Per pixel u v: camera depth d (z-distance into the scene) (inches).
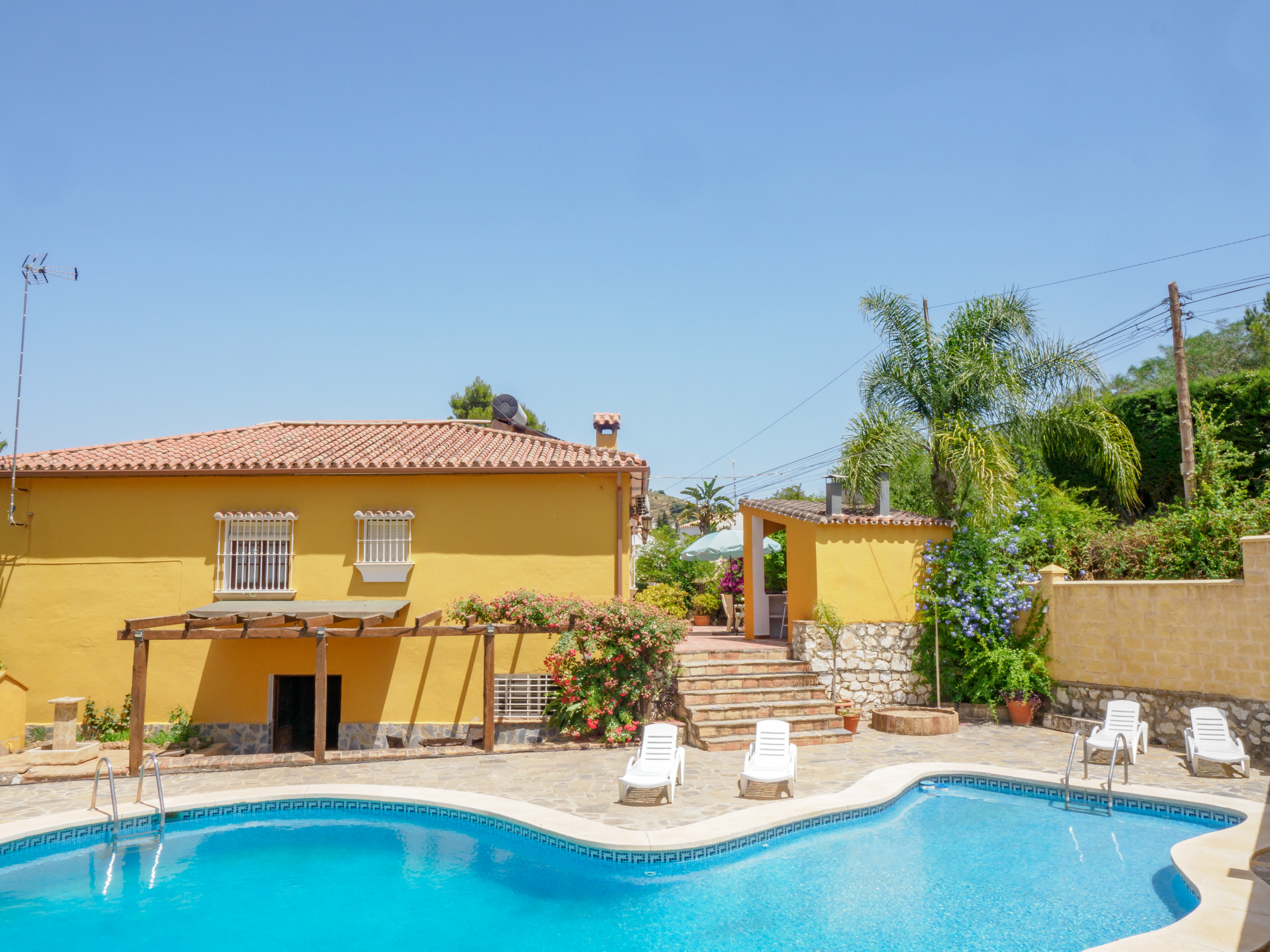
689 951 308.5
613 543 674.8
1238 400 832.3
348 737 651.5
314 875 390.6
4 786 520.4
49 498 670.5
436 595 668.1
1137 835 430.6
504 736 641.0
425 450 719.1
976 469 696.4
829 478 770.2
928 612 713.6
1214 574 629.9
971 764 546.9
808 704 639.1
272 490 676.1
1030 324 778.8
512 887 373.4
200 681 652.1
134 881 385.4
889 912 338.6
